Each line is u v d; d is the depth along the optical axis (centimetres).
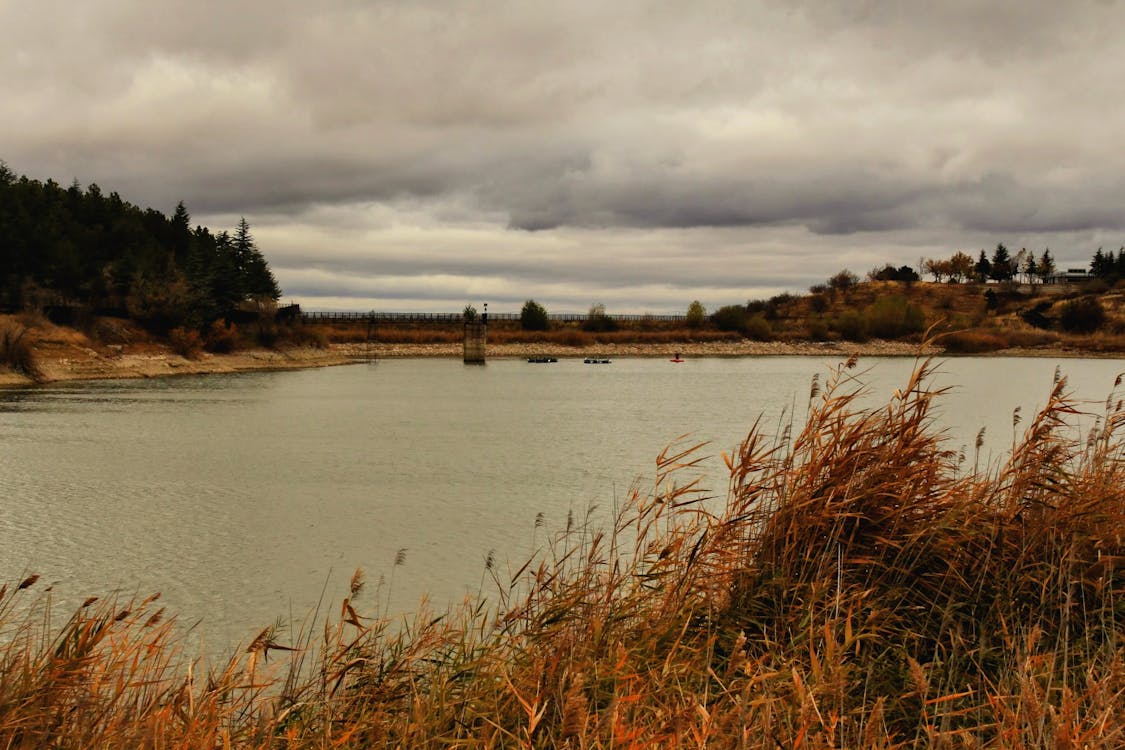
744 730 436
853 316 18988
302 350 13550
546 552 1905
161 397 7131
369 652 650
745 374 12225
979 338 16988
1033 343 17375
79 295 11125
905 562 717
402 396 8100
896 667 611
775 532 728
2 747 479
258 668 816
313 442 4662
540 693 527
